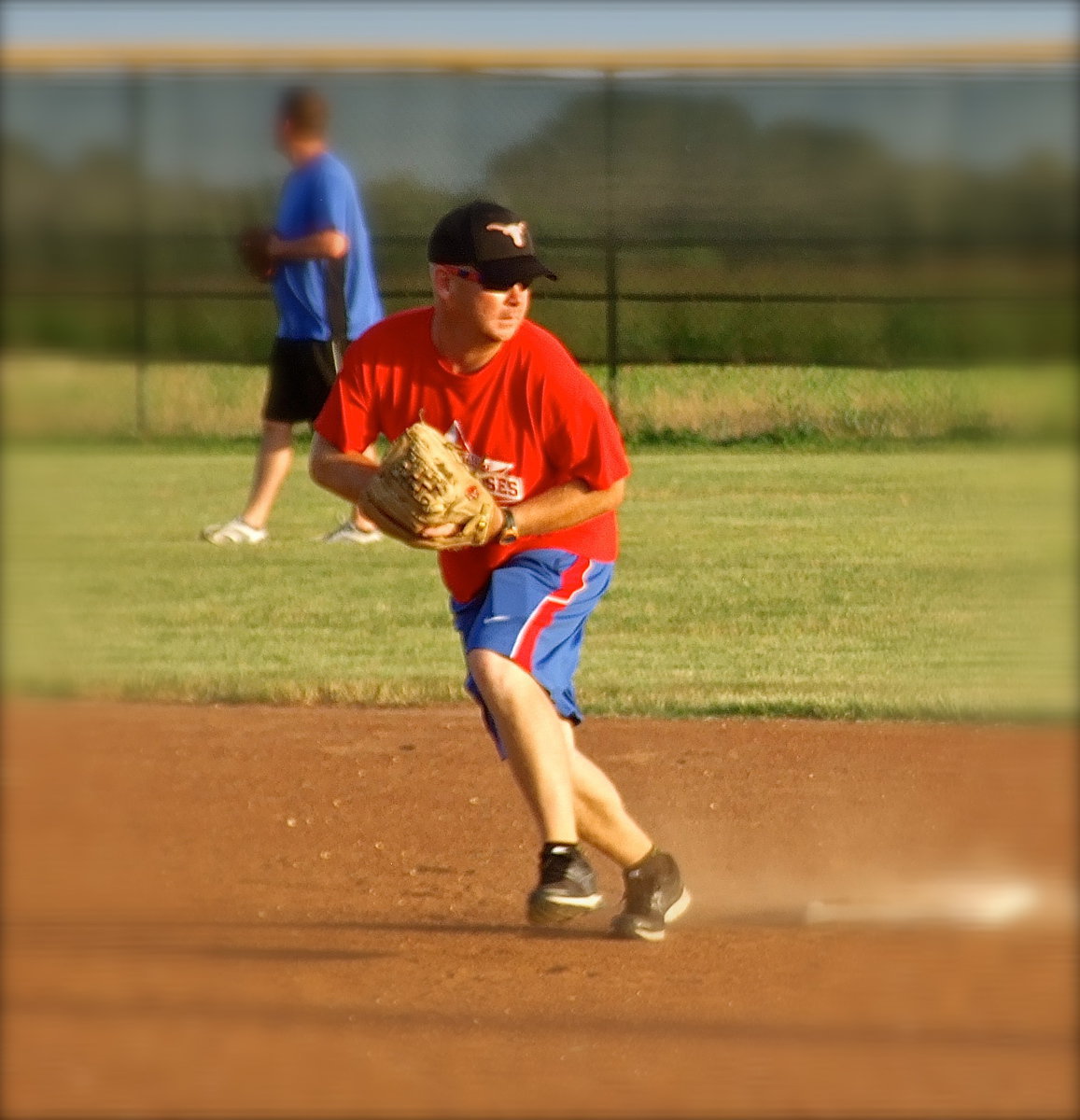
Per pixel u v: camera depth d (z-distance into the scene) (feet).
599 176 165.58
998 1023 41.83
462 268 42.57
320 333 106.63
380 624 87.45
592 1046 40.34
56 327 164.76
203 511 120.98
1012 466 137.90
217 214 164.45
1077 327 163.02
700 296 163.73
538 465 44.86
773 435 154.30
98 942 46.85
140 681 77.10
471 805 61.62
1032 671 77.82
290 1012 42.75
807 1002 43.34
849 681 76.28
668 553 104.22
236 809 60.70
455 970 46.03
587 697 73.92
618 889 53.57
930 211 164.45
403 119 163.53
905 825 58.08
